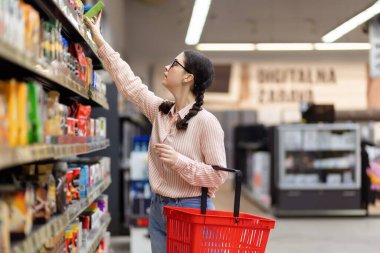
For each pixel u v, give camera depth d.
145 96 3.04
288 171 9.48
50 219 2.17
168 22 15.39
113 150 6.42
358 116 12.16
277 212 9.37
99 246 3.74
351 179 9.48
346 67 17.48
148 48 15.87
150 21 15.33
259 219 2.31
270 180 9.99
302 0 13.59
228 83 17.53
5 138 1.58
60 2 2.37
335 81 17.48
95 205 3.75
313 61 17.48
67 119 2.57
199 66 2.76
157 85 16.42
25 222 1.82
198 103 2.73
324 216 9.49
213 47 12.16
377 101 17.42
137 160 6.72
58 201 2.33
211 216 2.28
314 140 9.43
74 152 2.50
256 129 12.99
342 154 9.51
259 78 17.55
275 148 9.70
